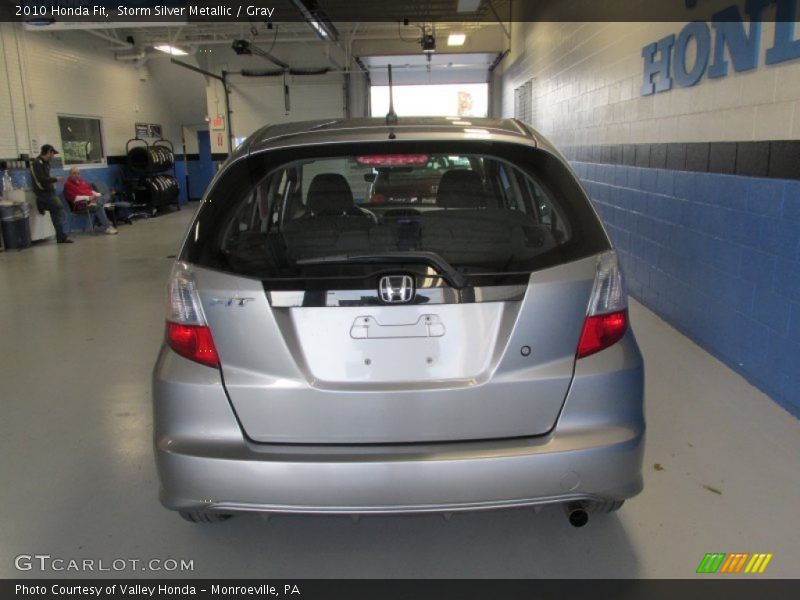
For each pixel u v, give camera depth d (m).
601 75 6.57
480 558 2.16
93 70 13.49
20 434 3.17
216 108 15.98
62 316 5.57
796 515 2.35
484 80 17.98
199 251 1.85
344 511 1.75
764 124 3.43
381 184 2.16
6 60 10.67
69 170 12.59
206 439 1.79
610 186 6.25
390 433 1.77
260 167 1.97
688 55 4.44
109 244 10.42
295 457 1.74
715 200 3.97
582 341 1.81
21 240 9.80
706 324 4.13
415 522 2.36
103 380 3.93
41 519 2.42
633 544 2.20
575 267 1.82
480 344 1.78
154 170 14.80
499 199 2.17
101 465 2.84
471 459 1.72
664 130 4.88
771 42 3.38
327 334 1.77
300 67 15.75
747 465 2.70
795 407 3.14
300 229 1.88
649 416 3.17
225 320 1.78
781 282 3.24
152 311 5.72
